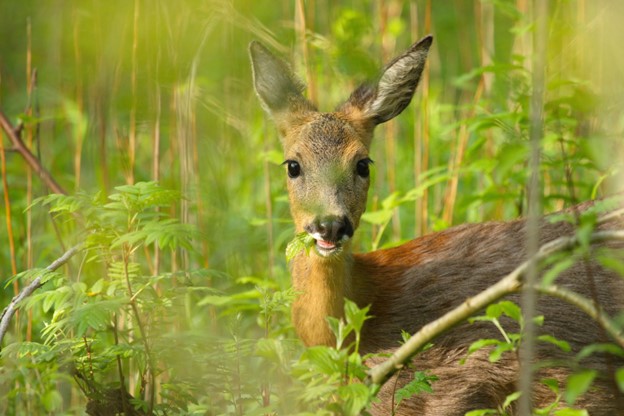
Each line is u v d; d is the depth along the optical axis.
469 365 9.92
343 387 6.85
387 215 12.11
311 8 14.00
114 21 12.17
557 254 6.50
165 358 8.66
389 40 15.82
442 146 14.64
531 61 13.33
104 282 8.70
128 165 13.77
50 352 8.44
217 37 12.67
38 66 17.50
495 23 17.09
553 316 9.90
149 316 8.93
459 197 14.34
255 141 14.76
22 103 16.41
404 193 14.43
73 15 13.66
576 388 6.03
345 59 11.06
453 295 10.46
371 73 11.04
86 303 8.20
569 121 11.37
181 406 8.84
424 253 10.93
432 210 14.53
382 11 14.70
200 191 12.91
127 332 9.09
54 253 12.91
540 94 7.17
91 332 10.24
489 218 13.66
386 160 15.45
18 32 17.89
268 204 12.94
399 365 7.09
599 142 7.66
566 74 12.91
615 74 11.20
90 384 8.86
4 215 13.97
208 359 8.77
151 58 12.20
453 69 18.39
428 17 14.06
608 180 11.38
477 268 10.60
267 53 11.69
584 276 9.99
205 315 12.03
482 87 14.34
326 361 6.96
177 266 12.59
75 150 15.12
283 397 7.98
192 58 12.41
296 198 10.71
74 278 10.94
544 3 7.11
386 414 9.95
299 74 12.97
